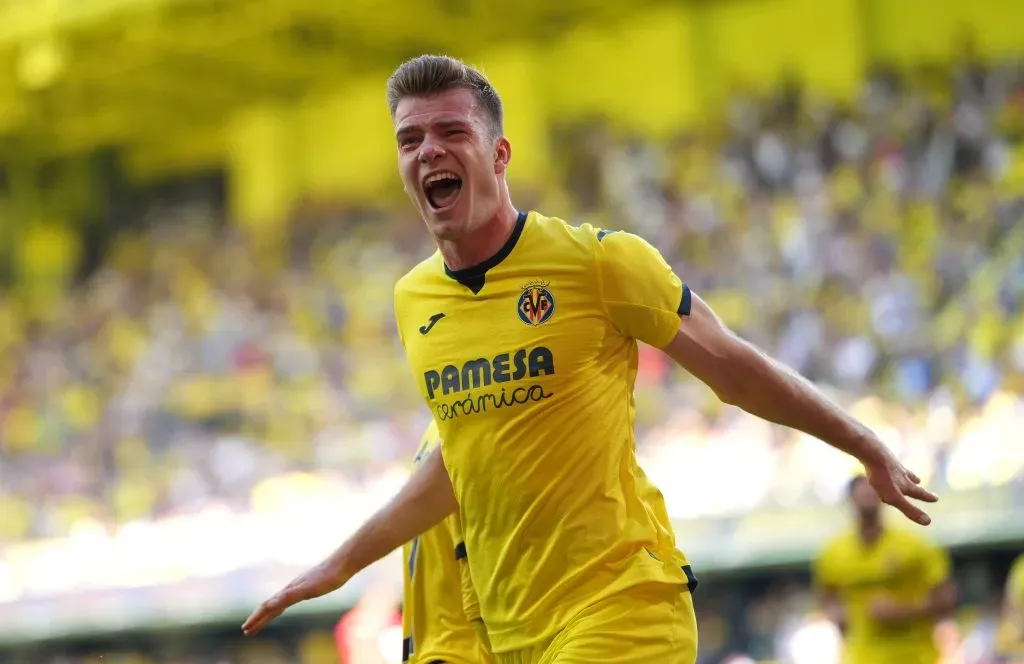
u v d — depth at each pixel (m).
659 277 3.74
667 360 20.12
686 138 24.47
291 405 23.72
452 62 3.76
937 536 14.45
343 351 24.91
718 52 25.38
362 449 21.41
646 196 23.89
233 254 29.14
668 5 25.58
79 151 33.09
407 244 26.94
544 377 3.73
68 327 29.03
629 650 3.72
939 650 10.49
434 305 3.90
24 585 19.34
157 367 25.77
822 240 20.95
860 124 22.59
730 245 21.92
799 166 22.61
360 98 29.73
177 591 18.02
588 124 26.14
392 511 4.30
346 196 29.58
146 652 17.91
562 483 3.74
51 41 25.28
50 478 22.78
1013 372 16.78
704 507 16.50
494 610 3.93
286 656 16.47
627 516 3.81
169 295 28.56
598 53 26.36
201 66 27.55
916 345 18.36
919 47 23.55
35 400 26.22
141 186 32.88
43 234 32.53
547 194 25.28
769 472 16.33
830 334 19.38
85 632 18.02
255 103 30.58
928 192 21.11
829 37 24.23
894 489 3.75
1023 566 9.96
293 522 18.77
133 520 20.91
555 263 3.76
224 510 20.27
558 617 3.79
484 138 3.74
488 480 3.82
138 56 26.48
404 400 22.92
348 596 15.23
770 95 24.12
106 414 24.75
